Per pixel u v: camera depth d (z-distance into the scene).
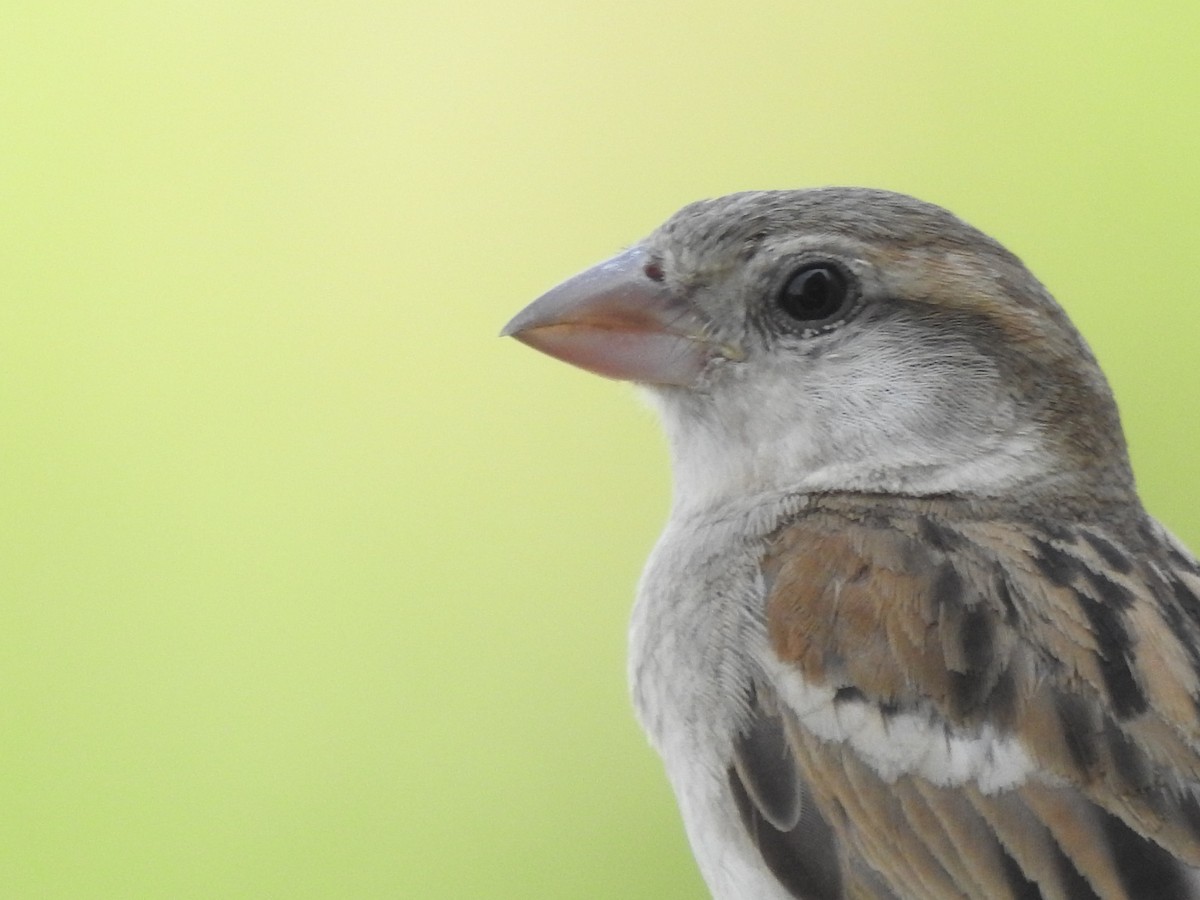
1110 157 1.24
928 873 1.18
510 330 1.20
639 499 1.24
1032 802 1.18
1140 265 1.24
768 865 1.18
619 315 1.20
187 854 1.24
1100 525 1.19
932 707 1.18
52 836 1.24
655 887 1.23
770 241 1.19
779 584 1.19
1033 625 1.18
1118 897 1.17
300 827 1.24
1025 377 1.19
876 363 1.19
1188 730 1.18
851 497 1.19
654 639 1.19
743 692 1.19
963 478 1.19
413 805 1.24
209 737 1.24
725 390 1.19
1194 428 1.24
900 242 1.19
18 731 1.24
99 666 1.24
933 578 1.18
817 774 1.18
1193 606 1.18
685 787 1.19
